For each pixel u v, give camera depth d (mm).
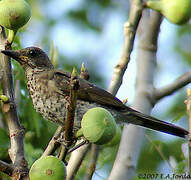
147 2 7703
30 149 10016
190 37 16812
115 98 10672
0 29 7562
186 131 10070
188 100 8227
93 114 6379
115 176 9047
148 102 10141
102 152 10578
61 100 10516
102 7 17562
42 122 10891
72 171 8289
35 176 6277
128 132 9844
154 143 11016
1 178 9523
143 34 10586
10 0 7227
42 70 10969
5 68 7340
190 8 7133
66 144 6945
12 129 7168
